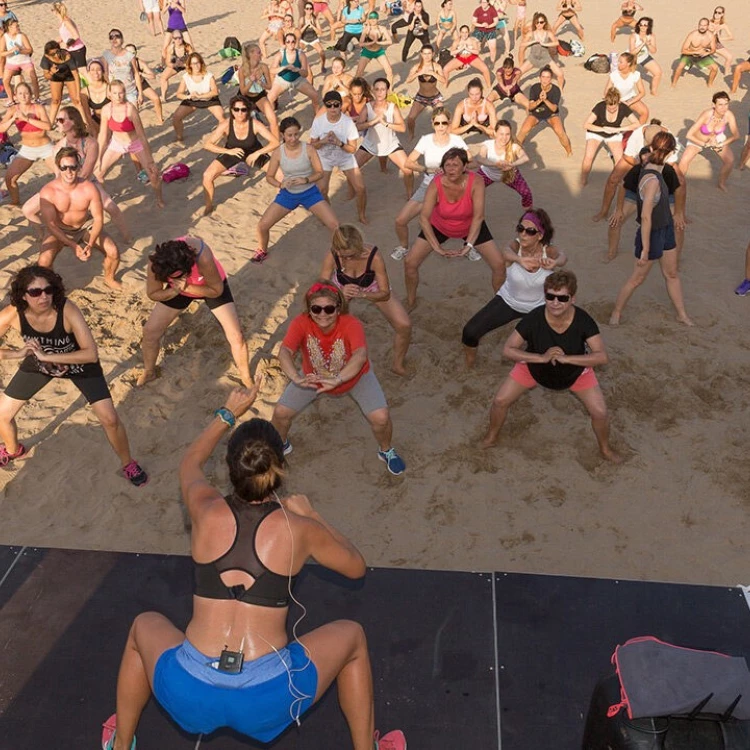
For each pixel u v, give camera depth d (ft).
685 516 20.44
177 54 48.93
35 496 21.29
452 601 16.75
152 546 19.84
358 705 11.01
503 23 59.72
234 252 32.37
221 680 9.78
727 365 25.48
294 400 20.45
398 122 35.24
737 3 75.41
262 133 33.91
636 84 41.91
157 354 24.67
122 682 10.86
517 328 20.38
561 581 17.16
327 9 64.03
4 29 48.42
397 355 24.88
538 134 44.21
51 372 19.86
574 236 33.27
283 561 10.06
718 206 35.81
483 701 14.75
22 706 14.74
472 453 22.48
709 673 11.05
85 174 29.58
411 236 33.47
